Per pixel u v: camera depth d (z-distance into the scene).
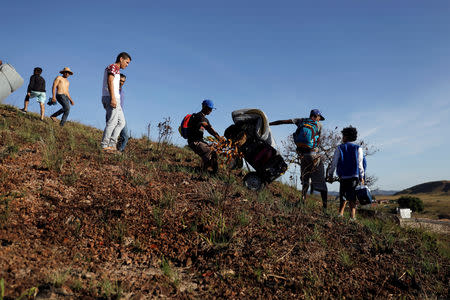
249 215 4.63
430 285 3.58
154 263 3.17
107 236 3.42
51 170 4.56
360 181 5.14
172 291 2.72
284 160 5.73
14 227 3.05
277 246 3.90
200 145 6.04
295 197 6.63
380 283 3.47
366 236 4.64
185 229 3.89
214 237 3.81
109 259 3.05
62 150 5.63
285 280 3.25
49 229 3.22
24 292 2.14
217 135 5.79
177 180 5.52
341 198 5.28
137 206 4.20
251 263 3.46
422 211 42.12
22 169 4.36
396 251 4.34
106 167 5.37
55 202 3.78
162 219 4.01
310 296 3.02
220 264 3.36
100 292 2.44
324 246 4.10
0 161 4.42
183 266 3.26
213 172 6.20
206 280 3.03
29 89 8.93
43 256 2.73
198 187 5.25
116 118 6.44
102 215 3.78
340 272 3.58
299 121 5.73
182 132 6.16
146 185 4.94
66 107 9.02
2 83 7.64
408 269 3.87
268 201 5.41
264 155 5.61
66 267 2.68
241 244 3.82
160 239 3.63
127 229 3.63
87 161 5.41
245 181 5.79
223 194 5.13
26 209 3.43
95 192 4.31
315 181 5.62
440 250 4.58
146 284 2.73
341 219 5.14
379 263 3.93
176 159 7.48
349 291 3.23
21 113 8.81
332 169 5.30
